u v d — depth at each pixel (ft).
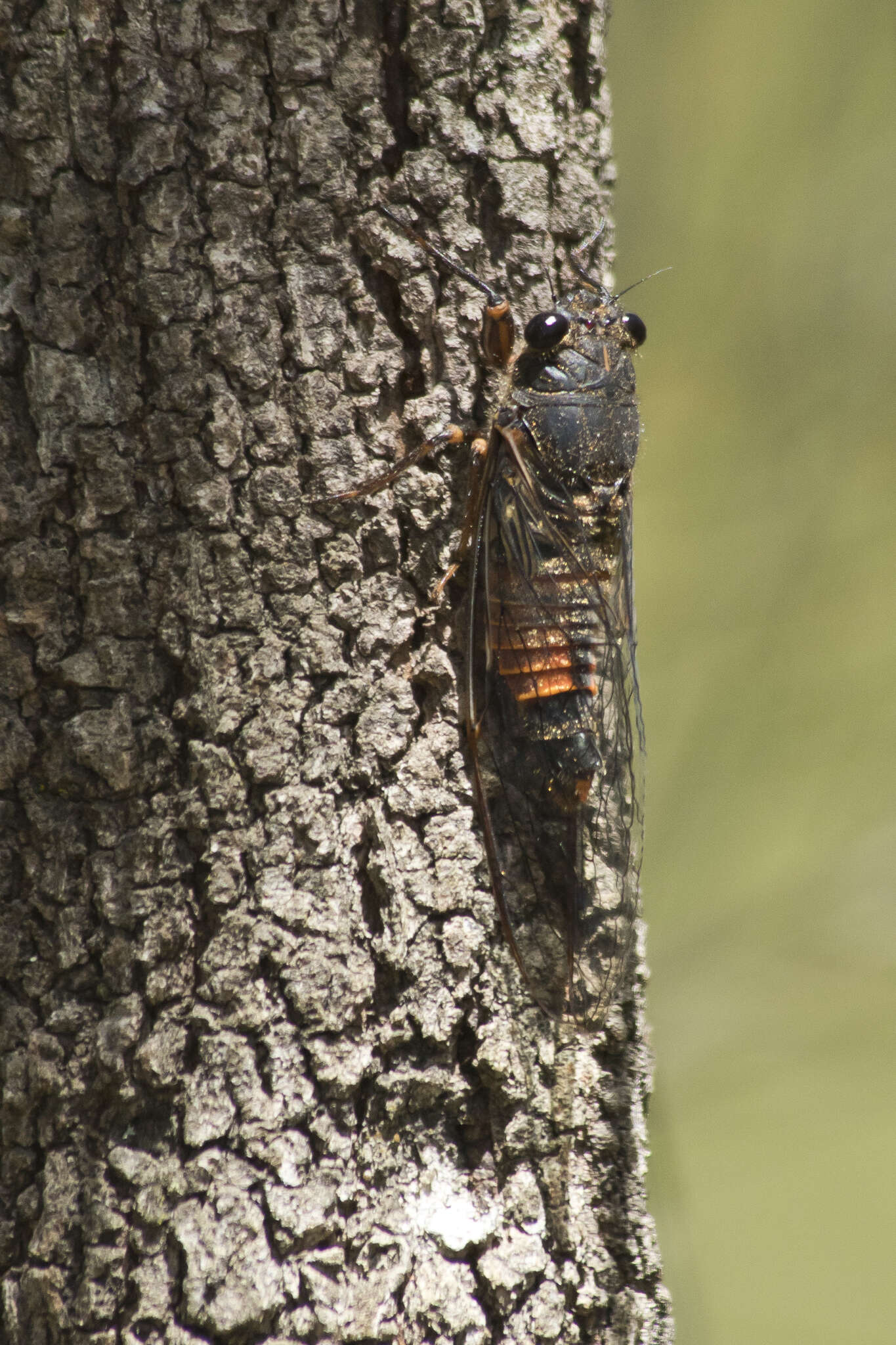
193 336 1.64
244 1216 1.63
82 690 1.64
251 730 1.64
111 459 1.64
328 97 1.65
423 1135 1.65
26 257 1.64
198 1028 1.64
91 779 1.64
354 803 1.65
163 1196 1.63
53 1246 1.63
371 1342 1.63
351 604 1.65
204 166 1.64
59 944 1.64
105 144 1.64
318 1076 1.64
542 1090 1.65
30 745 1.64
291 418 1.65
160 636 1.64
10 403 1.64
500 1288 1.64
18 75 1.64
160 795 1.64
